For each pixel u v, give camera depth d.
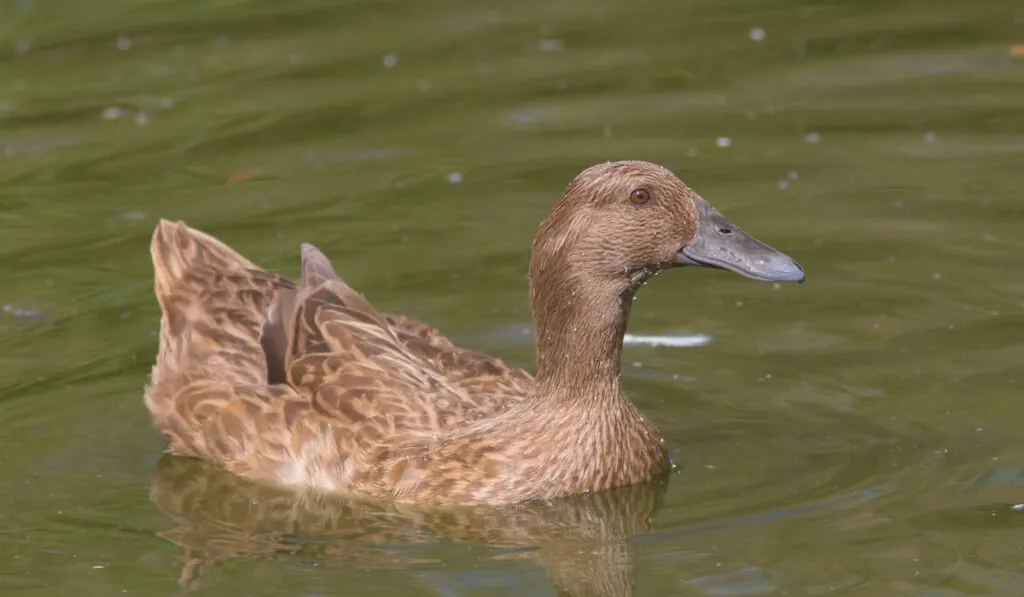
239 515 12.18
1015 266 15.19
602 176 11.95
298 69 20.58
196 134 18.84
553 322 12.28
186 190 17.47
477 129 18.70
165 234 14.26
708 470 12.45
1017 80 19.48
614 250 11.95
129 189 17.55
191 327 13.67
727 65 20.39
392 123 18.95
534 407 12.50
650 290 15.53
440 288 15.30
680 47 21.08
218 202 17.14
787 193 16.86
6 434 13.12
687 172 17.41
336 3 23.14
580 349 12.25
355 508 12.33
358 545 11.62
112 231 16.59
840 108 18.97
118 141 18.72
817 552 11.02
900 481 11.96
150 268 15.92
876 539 11.12
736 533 11.43
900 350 13.95
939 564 10.71
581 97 19.52
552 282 12.20
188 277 14.00
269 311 13.37
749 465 12.49
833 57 20.53
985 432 12.59
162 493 12.48
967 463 12.15
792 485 12.11
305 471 12.70
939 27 21.33
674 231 11.88
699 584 10.69
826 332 14.39
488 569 11.15
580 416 12.34
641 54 20.86
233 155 18.30
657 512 11.92
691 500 12.04
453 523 12.03
